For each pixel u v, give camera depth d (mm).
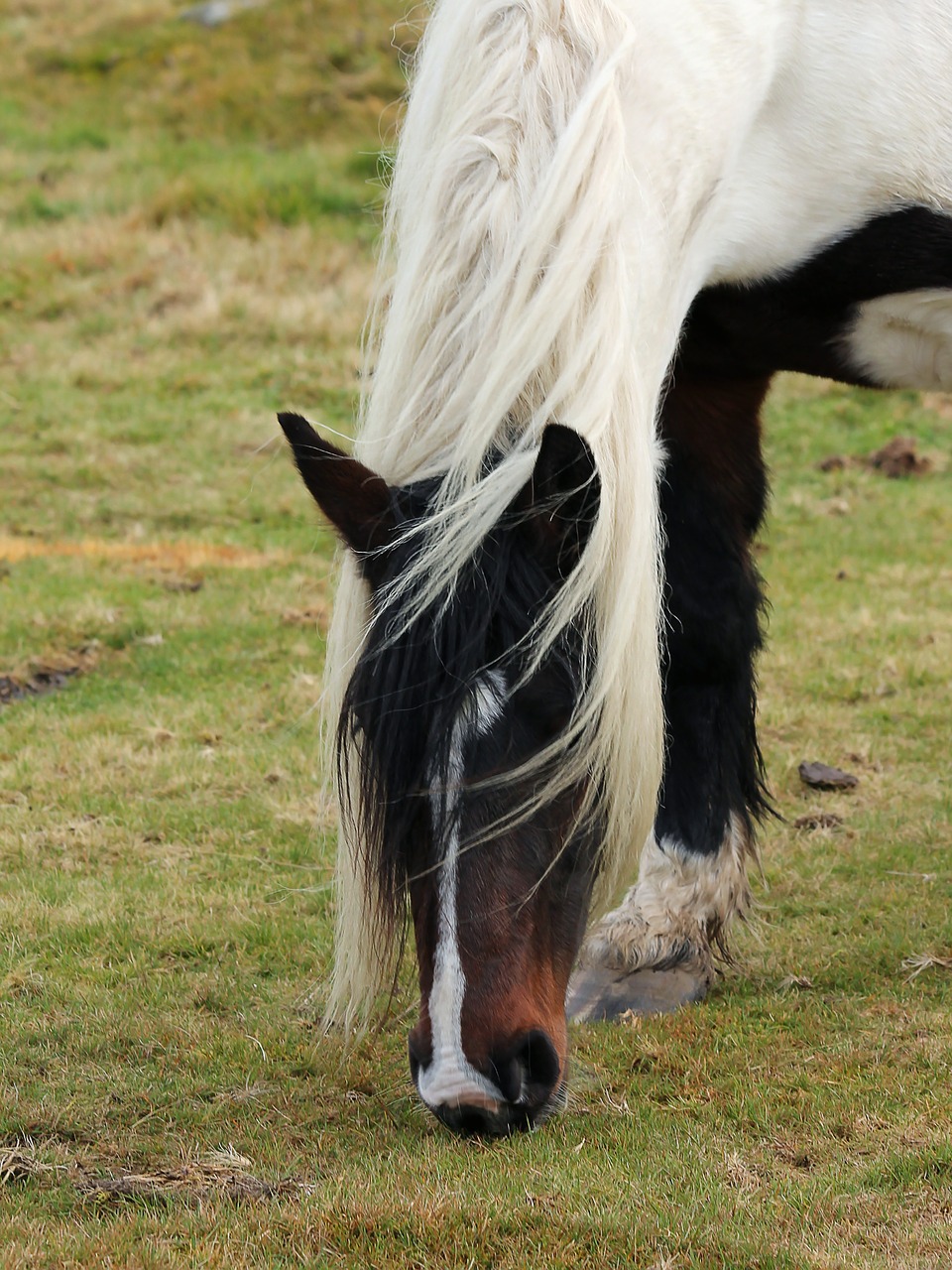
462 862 4348
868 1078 5789
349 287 23750
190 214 26391
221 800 9477
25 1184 5082
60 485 17422
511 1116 4453
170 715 11016
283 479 17750
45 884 8117
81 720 10875
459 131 4922
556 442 4199
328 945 7367
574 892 4809
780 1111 5508
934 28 6031
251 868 8414
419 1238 4492
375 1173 4996
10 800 9461
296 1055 6156
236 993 6828
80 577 14086
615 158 4793
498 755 4312
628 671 4582
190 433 19219
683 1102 5645
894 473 18484
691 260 5777
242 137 30219
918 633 12836
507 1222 4559
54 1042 6332
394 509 4578
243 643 12656
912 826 8875
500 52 5004
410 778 4352
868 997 6637
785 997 6723
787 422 20594
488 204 4707
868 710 11078
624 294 4777
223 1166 5145
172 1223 4680
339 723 4598
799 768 9781
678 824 6957
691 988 6812
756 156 6039
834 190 6082
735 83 5766
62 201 27141
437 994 4375
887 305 6371
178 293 23594
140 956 7230
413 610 4379
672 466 6727
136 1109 5672
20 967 7086
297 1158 5234
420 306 4770
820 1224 4609
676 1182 4883
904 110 6008
